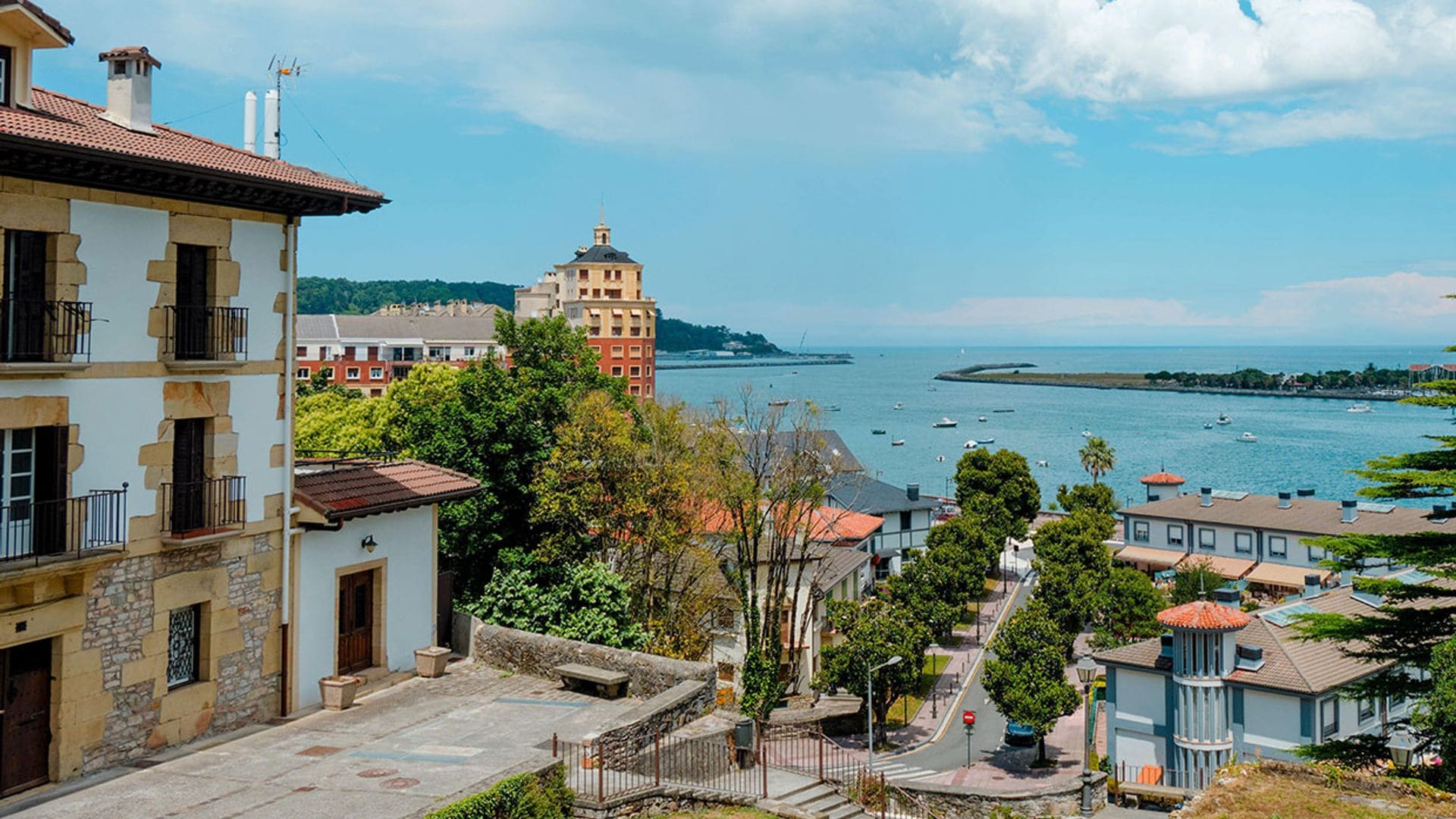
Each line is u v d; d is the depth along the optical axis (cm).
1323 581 6456
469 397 3850
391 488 2758
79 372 1983
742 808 2214
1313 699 3791
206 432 2272
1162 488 11075
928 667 6612
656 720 2384
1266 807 1683
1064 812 2962
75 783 1975
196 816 1819
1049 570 6325
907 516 9544
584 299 17300
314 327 16712
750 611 4616
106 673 2048
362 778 2019
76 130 1998
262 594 2388
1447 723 2169
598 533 4219
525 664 2858
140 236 2109
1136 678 4222
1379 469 2842
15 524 1900
